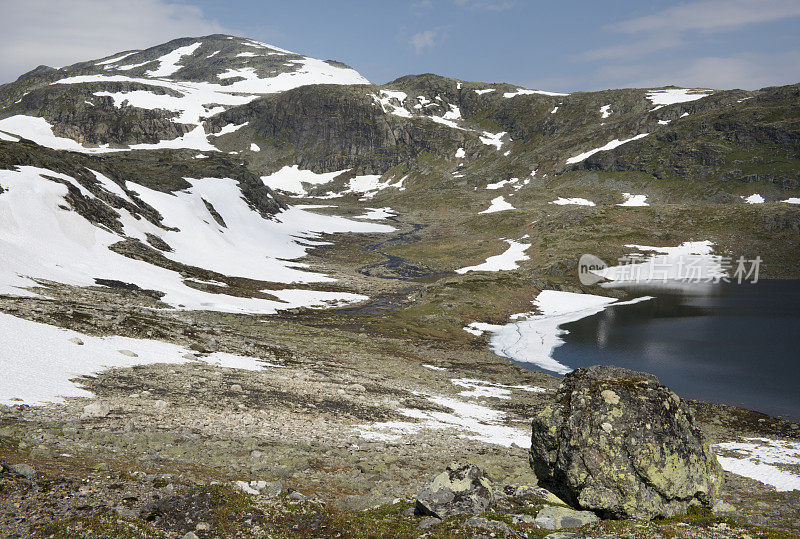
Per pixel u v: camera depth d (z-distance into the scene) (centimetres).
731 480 3241
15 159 10406
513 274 14162
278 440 2644
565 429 1653
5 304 4616
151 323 5622
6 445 1761
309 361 5559
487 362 7231
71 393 2919
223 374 4131
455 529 1386
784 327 9319
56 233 8856
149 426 2512
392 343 7688
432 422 3822
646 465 1545
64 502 1348
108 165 14212
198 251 12950
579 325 9775
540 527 1423
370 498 1798
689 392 5778
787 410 5181
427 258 18612
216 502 1495
